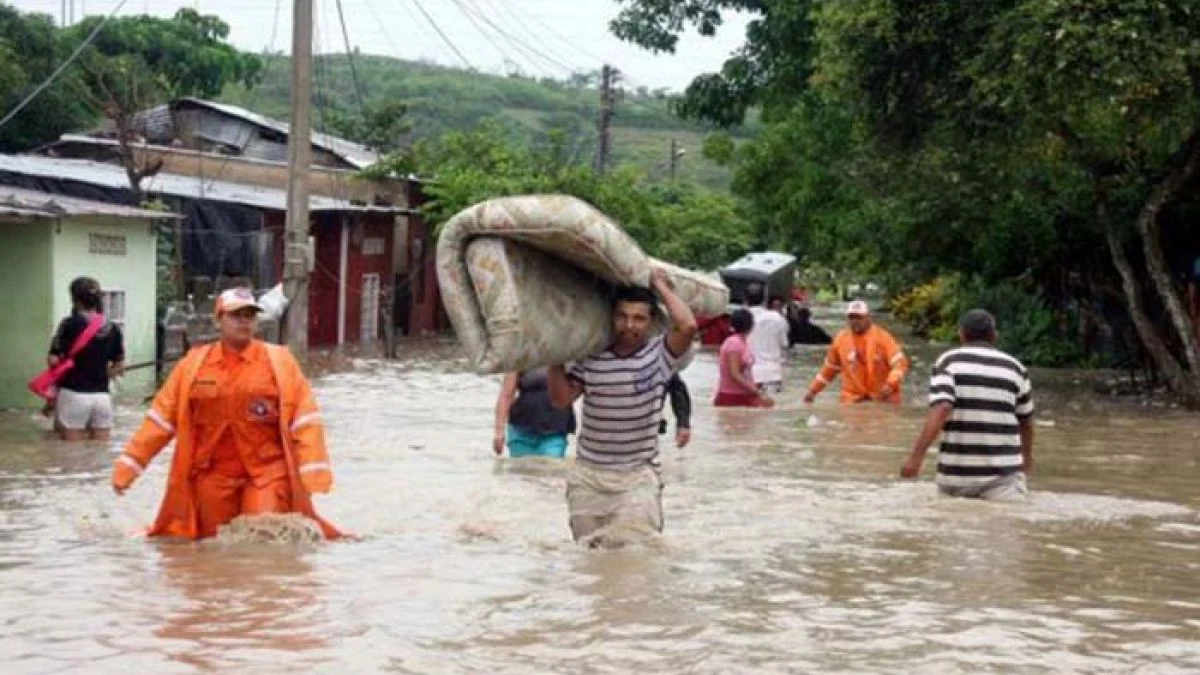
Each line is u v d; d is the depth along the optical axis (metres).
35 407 20.72
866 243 33.06
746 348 19.97
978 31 22.00
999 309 35.12
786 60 33.53
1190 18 20.20
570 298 9.42
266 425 10.06
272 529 9.93
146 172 29.89
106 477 13.59
